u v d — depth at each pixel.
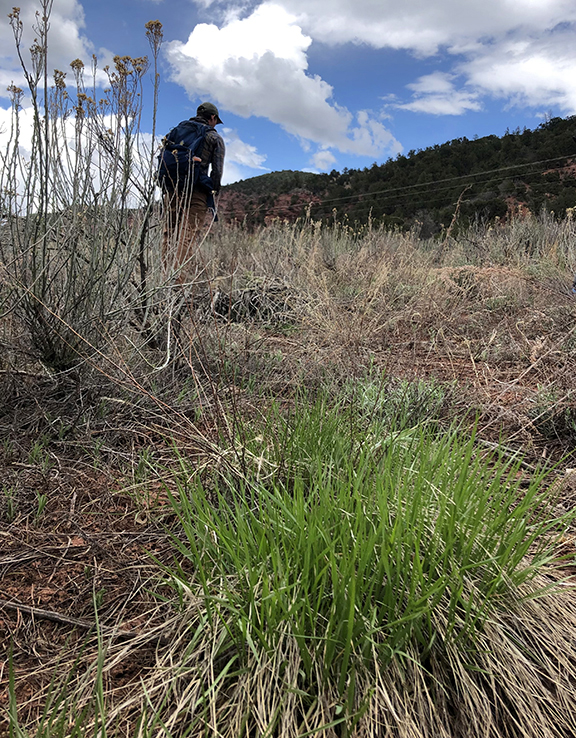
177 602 1.51
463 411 3.00
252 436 2.23
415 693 1.23
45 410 2.71
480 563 1.40
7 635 1.45
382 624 1.35
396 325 4.67
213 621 1.37
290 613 1.24
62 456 2.43
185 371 3.27
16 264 2.71
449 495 1.71
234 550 1.50
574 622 1.47
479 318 5.00
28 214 2.74
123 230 3.26
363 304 4.52
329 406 2.84
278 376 3.27
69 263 2.99
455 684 1.27
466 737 1.20
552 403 2.83
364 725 1.15
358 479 1.71
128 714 1.20
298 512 1.49
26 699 1.24
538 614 1.46
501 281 5.86
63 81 2.84
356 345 3.65
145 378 2.93
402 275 6.31
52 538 1.88
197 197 4.58
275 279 5.59
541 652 1.37
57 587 1.64
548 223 8.95
